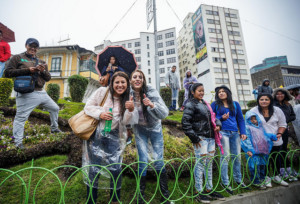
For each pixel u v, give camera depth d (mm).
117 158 2035
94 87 19625
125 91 2186
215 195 2490
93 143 1982
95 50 44062
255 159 2979
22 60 3111
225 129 2936
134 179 2691
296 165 3832
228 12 40656
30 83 3033
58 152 3342
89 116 1993
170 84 8250
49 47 17859
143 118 2312
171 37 49750
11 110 5117
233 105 3062
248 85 37156
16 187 2279
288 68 50375
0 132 3670
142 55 49281
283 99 3816
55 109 3805
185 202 2393
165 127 4957
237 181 2951
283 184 3037
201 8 39188
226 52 37781
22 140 3223
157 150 2318
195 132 2602
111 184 1988
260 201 2631
